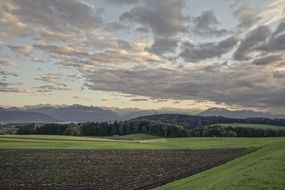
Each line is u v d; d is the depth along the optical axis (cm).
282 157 4006
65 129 19938
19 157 6938
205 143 12044
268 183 2508
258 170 3116
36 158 6825
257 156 5378
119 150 8925
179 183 3688
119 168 5522
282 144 7262
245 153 7375
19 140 11294
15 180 4334
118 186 3884
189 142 12862
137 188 3719
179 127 19750
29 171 5144
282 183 2533
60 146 9725
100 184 4038
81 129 19900
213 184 2859
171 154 7894
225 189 2514
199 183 3344
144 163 6178
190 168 5356
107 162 6322
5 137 12756
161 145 11200
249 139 13762
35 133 19638
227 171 3859
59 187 3853
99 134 19900
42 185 3978
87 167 5638
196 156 7338
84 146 10006
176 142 13050
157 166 5738
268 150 6100
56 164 5988
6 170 5216
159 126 19912
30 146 9388
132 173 4950
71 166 5756
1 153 7575
